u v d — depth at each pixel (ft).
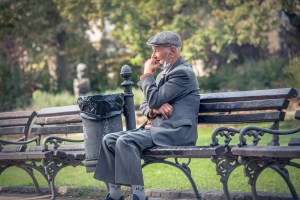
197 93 24.84
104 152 24.17
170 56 24.79
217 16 92.17
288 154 19.60
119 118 25.66
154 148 23.81
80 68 93.66
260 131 21.59
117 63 113.80
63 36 114.01
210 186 29.09
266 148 20.43
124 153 23.35
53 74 115.55
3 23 110.32
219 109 24.70
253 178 21.76
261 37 92.27
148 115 24.97
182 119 24.14
